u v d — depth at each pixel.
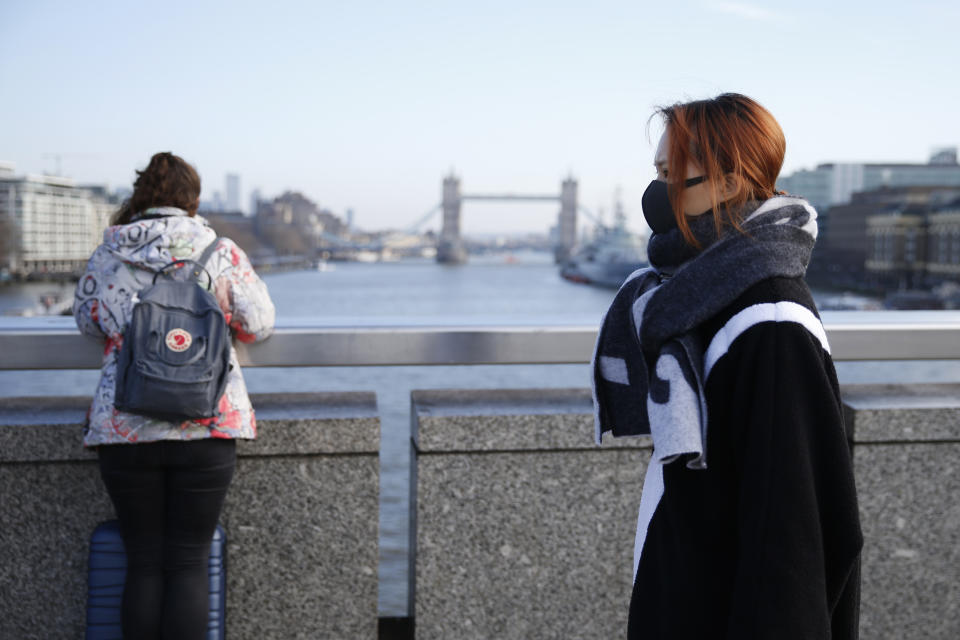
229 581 2.36
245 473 2.34
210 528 2.11
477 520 2.41
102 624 2.18
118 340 2.09
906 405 2.49
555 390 2.63
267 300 2.23
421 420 2.36
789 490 1.14
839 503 1.17
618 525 2.45
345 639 2.40
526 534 2.42
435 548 2.40
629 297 1.48
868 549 2.51
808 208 1.27
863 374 32.25
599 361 1.51
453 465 2.39
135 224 2.12
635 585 1.38
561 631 2.46
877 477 2.49
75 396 2.56
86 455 2.30
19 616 2.33
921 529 2.51
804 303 1.21
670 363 1.25
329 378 34.00
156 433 2.00
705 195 1.29
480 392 2.60
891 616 2.53
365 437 2.35
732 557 1.24
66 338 2.33
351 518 2.37
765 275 1.20
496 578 2.42
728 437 1.23
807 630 1.12
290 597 2.38
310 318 2.62
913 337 2.55
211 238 2.18
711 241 1.30
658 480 1.37
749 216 1.27
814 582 1.13
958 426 2.48
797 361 1.17
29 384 30.20
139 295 2.06
